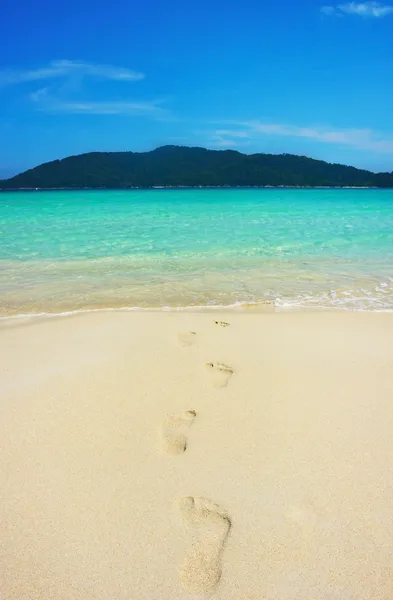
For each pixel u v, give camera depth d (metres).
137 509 2.28
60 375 3.84
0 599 1.81
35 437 2.92
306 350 4.42
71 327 5.18
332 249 10.70
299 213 21.23
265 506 2.30
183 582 1.87
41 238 12.44
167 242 11.73
